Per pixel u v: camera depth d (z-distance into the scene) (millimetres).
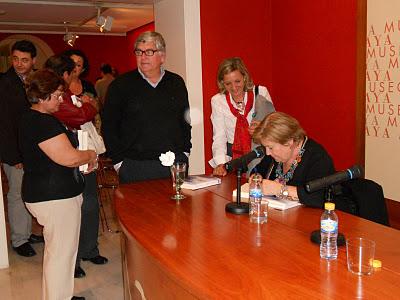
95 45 9898
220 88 3180
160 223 1929
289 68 4590
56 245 2387
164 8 4797
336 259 1488
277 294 1262
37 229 4352
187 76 4410
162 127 2902
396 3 3453
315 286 1301
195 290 1317
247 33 4645
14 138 3342
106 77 7539
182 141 3041
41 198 2328
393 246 1597
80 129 2877
